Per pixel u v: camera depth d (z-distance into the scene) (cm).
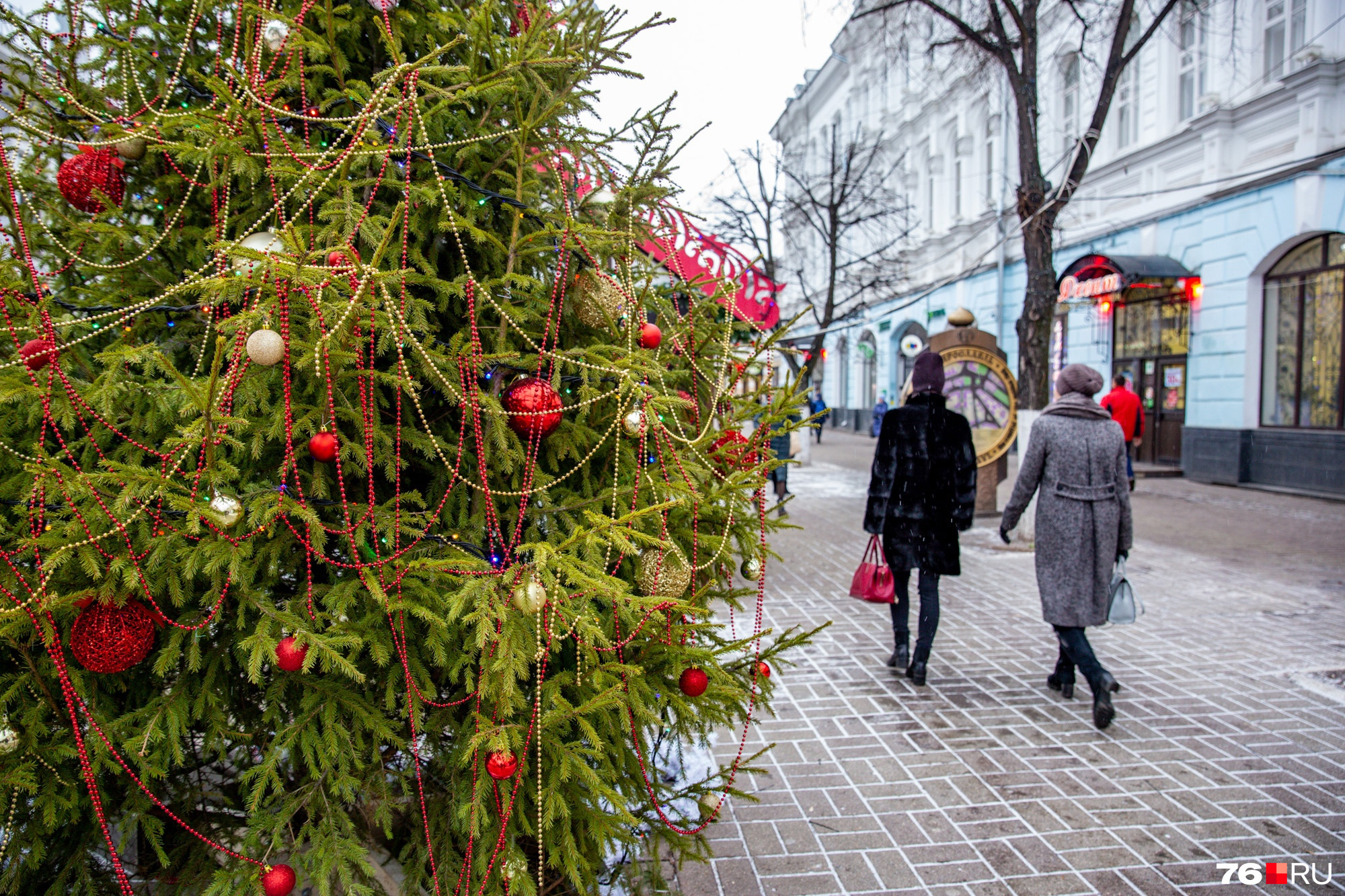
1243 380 1132
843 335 2794
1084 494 365
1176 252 1227
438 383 161
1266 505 983
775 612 556
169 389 154
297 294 140
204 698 155
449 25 170
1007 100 1395
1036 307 815
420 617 157
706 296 227
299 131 170
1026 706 384
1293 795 296
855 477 1422
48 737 152
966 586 625
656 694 179
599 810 176
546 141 183
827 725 364
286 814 157
